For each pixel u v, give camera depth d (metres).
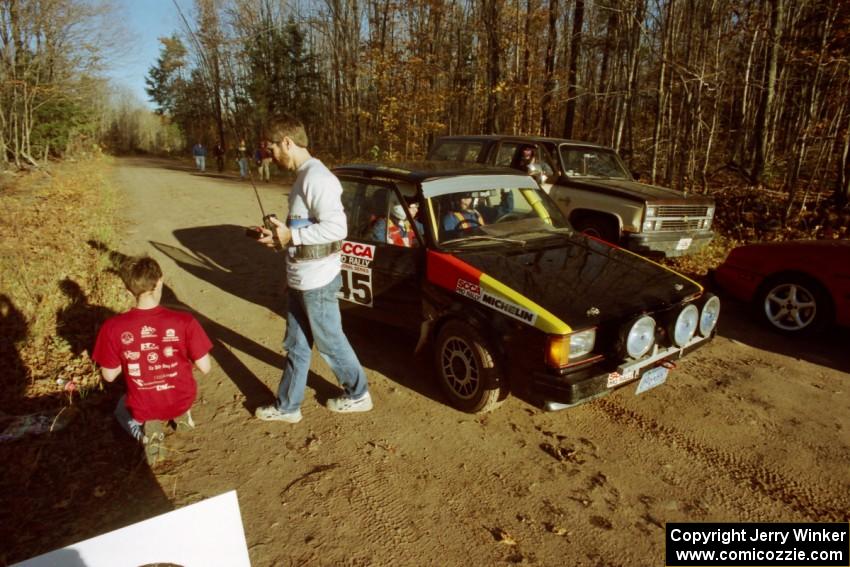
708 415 3.78
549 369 3.15
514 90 16.94
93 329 4.85
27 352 4.37
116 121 71.38
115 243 8.46
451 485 3.01
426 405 3.87
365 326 5.29
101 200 12.42
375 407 3.83
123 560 1.36
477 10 20.44
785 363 4.63
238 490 2.94
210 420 3.64
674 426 3.64
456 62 22.19
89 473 3.03
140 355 2.99
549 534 2.66
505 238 4.20
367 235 4.52
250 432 3.50
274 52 32.00
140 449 3.25
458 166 4.84
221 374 4.32
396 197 4.34
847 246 4.98
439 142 8.75
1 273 5.74
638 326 3.22
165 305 5.86
